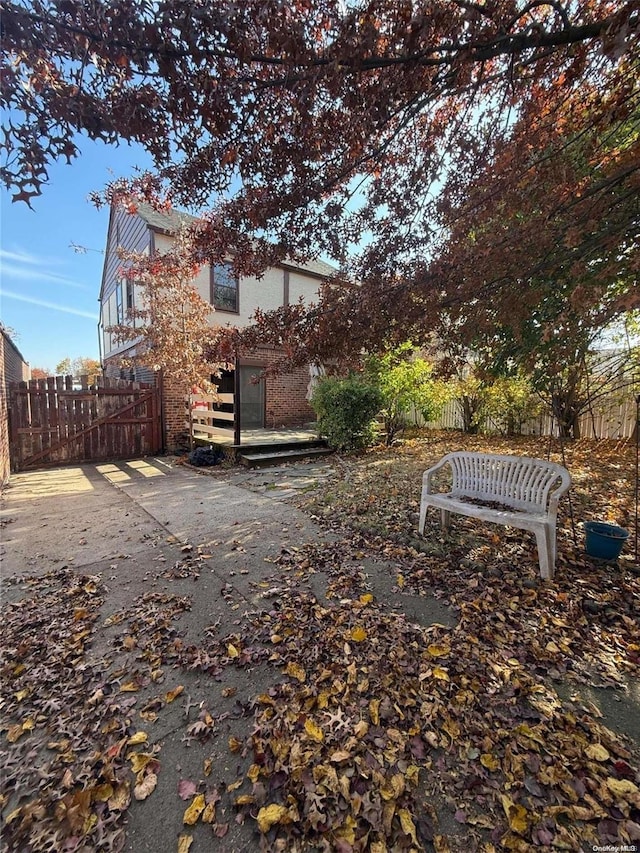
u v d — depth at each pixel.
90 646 2.32
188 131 2.16
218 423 11.55
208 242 3.38
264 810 1.39
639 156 2.30
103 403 8.65
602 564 3.12
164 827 1.35
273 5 1.64
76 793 1.46
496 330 2.99
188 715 1.82
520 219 2.55
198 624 2.52
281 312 3.57
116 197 3.15
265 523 4.38
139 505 5.16
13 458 7.68
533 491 3.35
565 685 1.94
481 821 1.33
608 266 2.12
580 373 3.98
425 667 2.07
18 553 3.62
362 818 1.36
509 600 2.68
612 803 1.37
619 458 6.80
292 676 2.05
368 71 2.04
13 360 8.66
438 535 3.78
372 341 3.23
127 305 11.38
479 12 1.79
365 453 8.77
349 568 3.23
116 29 1.64
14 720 1.81
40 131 1.82
